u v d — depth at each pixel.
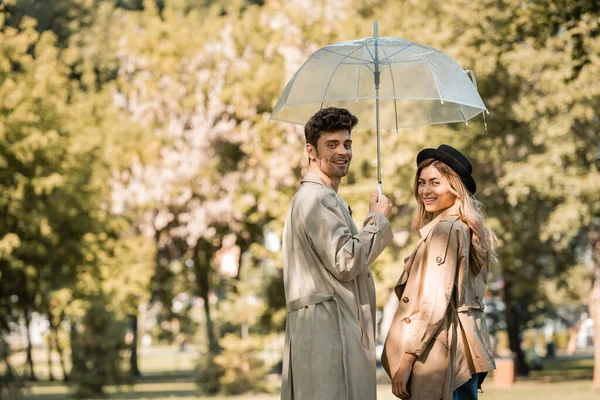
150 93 32.31
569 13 12.64
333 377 5.26
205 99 32.06
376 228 5.33
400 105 6.57
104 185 30.08
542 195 25.80
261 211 31.16
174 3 41.81
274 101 30.97
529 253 31.20
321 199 5.35
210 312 41.97
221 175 32.12
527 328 41.44
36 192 24.39
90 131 29.38
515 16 13.71
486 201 27.83
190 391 31.33
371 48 5.73
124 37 33.62
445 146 5.70
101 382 29.73
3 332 28.59
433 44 24.47
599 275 28.16
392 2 27.17
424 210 5.72
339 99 5.78
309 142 5.48
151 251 32.25
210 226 33.28
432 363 5.33
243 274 41.44
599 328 27.83
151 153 32.00
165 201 31.55
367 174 27.86
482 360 5.36
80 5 39.97
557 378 31.81
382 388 27.33
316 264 5.37
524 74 23.45
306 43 29.88
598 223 28.50
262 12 32.12
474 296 5.52
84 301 28.50
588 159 25.52
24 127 24.62
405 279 5.56
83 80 35.84
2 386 28.48
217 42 31.94
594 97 23.39
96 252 27.91
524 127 26.03
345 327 5.31
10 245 23.70
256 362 28.45
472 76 6.11
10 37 26.11
